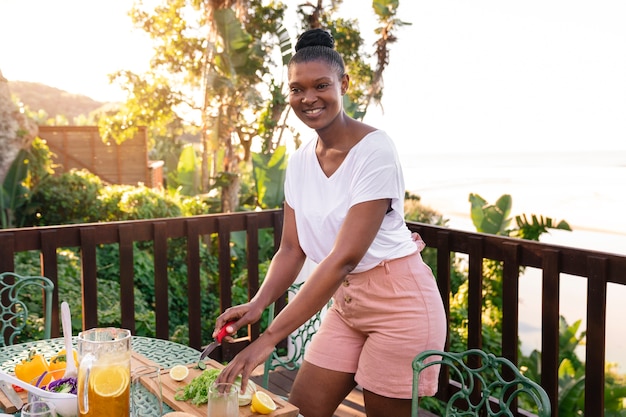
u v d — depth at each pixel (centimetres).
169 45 1359
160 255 314
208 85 1134
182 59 1360
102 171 1458
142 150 1487
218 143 1212
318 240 186
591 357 237
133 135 1466
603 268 232
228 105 1190
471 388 151
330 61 170
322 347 200
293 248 197
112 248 851
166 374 162
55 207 1030
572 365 675
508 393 271
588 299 238
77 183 1055
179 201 1199
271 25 1210
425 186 3259
